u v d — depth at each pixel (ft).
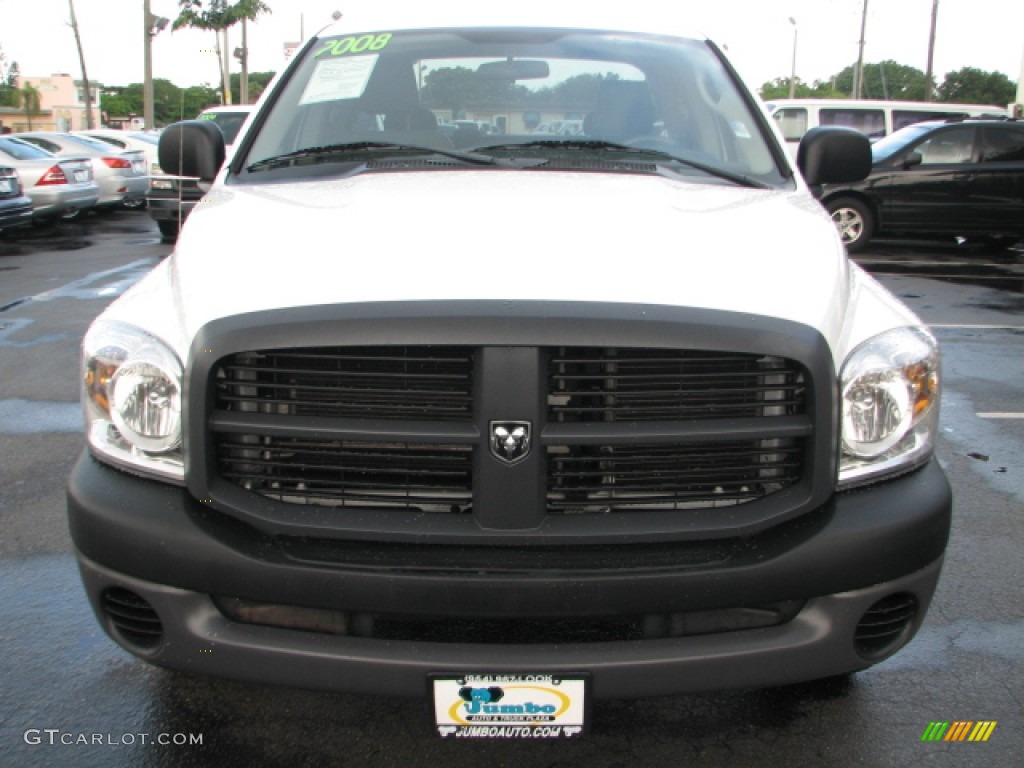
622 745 8.63
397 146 10.41
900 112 60.54
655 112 10.92
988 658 10.09
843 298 7.43
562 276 6.95
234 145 11.01
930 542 7.21
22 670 9.77
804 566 6.84
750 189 9.71
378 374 6.77
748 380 6.88
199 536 6.89
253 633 7.02
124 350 7.25
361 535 6.80
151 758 8.41
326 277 7.04
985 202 40.73
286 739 8.70
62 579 11.69
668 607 6.77
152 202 44.06
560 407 6.79
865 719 9.01
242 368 6.82
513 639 6.91
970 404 19.36
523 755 8.49
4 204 43.14
